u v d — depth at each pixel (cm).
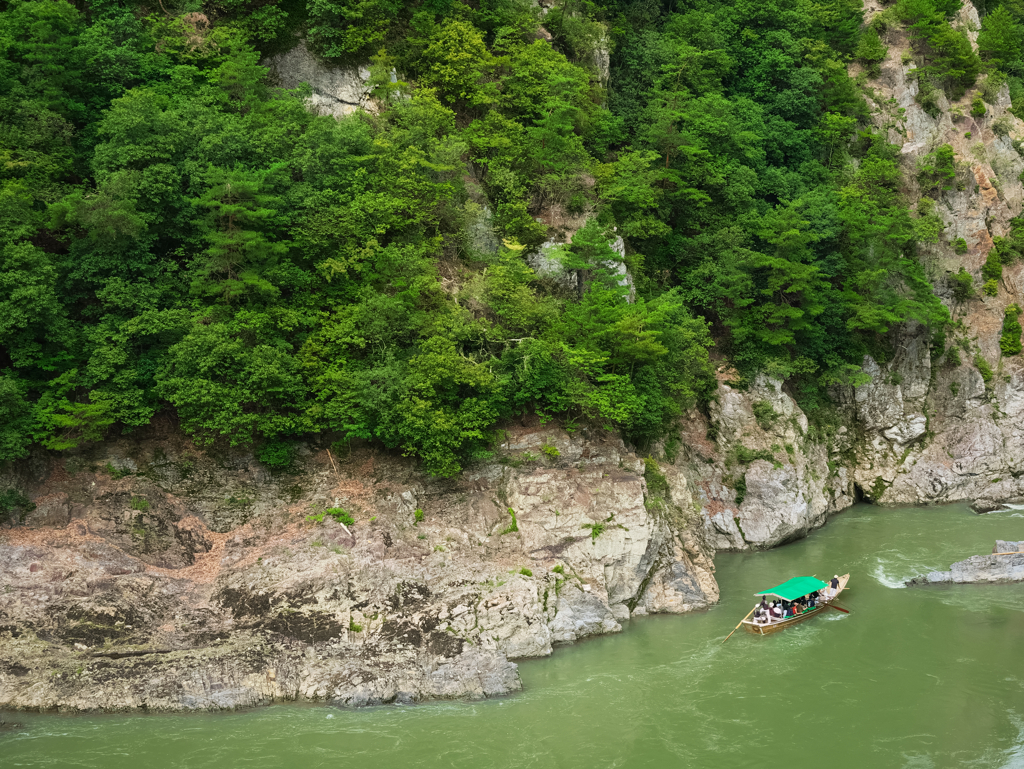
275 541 3834
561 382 4416
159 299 3988
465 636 3553
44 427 3716
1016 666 3606
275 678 3244
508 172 5016
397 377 4038
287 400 4072
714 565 4781
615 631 3916
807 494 5338
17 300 3581
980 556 4594
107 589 3459
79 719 3039
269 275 4122
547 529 4059
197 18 4978
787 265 5519
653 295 5588
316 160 4419
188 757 2853
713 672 3556
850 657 3694
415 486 4184
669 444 5191
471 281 4553
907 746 3041
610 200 5331
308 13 5247
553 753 2950
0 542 3528
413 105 4994
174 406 4050
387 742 2978
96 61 4422
